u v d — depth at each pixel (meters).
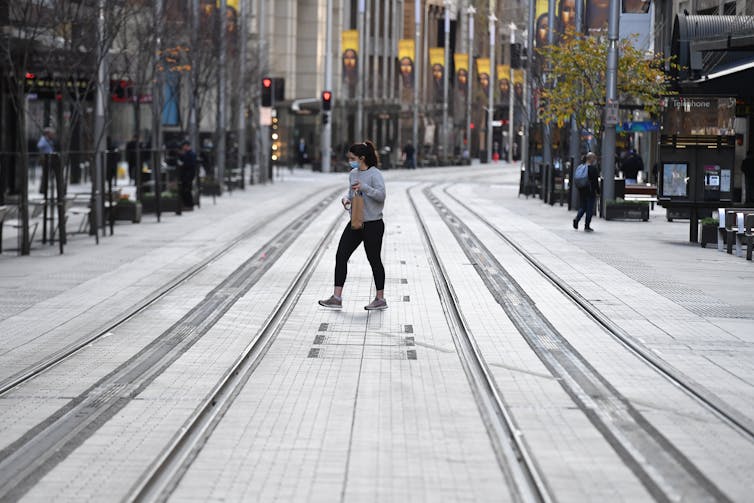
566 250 74.00
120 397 31.47
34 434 27.56
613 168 106.06
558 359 37.34
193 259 67.06
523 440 26.77
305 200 133.12
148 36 112.25
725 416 29.42
